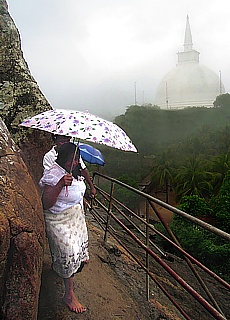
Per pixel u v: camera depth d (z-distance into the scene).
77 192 3.12
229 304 7.95
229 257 18.98
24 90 4.64
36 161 4.41
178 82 105.31
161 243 12.52
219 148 45.66
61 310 3.27
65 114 3.16
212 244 20.05
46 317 3.16
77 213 3.16
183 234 21.25
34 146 4.39
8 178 2.23
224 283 2.74
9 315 2.10
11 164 2.36
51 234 3.06
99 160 4.87
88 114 3.21
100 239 5.53
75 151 3.08
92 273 4.28
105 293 3.91
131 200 36.91
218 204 26.28
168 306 4.17
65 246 3.04
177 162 40.34
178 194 33.19
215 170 33.88
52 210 3.05
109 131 3.05
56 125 3.02
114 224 11.05
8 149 2.46
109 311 3.59
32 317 2.19
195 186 32.16
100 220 6.34
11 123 4.43
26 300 2.14
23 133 4.37
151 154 58.38
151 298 4.19
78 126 2.98
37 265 2.25
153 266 6.30
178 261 9.06
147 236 4.11
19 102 4.57
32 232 2.18
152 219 30.81
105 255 4.95
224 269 18.97
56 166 3.05
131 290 4.21
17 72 4.73
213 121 67.12
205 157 41.28
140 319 3.64
